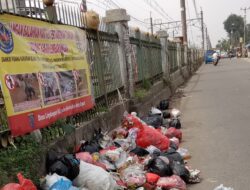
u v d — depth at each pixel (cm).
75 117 673
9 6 525
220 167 641
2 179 419
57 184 436
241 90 1688
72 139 616
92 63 789
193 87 2098
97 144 636
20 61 504
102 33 873
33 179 468
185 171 574
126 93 1030
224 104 1321
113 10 1011
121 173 548
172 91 1817
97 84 809
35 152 494
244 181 573
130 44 1141
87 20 793
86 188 471
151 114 1027
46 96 558
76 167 476
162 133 806
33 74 530
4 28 479
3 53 472
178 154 649
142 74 1292
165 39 1748
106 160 575
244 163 651
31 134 518
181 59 2661
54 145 552
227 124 972
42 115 541
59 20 643
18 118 488
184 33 3569
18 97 491
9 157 454
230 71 3291
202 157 706
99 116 764
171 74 1972
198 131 925
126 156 603
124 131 750
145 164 588
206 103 1395
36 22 556
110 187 479
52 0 625
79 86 680
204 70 4006
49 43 588
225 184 568
